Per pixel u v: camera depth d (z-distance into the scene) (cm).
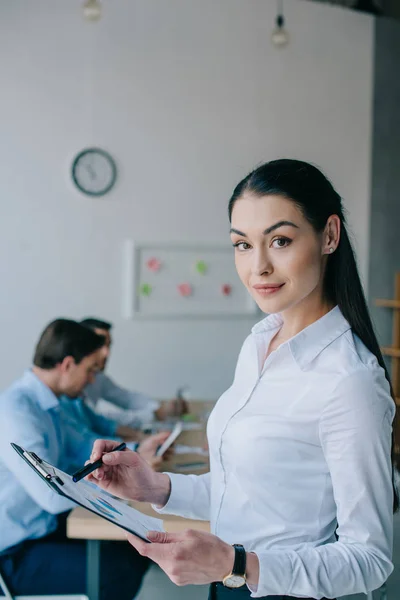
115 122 527
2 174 506
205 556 97
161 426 369
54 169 515
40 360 254
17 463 227
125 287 533
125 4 524
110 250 530
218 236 552
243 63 552
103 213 527
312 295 118
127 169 530
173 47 536
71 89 516
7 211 509
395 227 561
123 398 409
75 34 515
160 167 538
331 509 112
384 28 564
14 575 226
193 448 307
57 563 228
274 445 112
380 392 106
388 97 561
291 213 108
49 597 226
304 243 109
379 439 103
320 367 111
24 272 513
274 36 513
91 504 105
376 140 577
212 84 546
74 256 522
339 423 105
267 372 117
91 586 217
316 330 114
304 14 563
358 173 583
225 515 119
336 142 577
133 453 130
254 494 114
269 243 110
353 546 102
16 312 513
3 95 503
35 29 507
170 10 534
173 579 98
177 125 540
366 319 118
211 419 127
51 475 106
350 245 119
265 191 109
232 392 125
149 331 542
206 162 547
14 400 241
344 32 573
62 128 515
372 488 103
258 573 98
